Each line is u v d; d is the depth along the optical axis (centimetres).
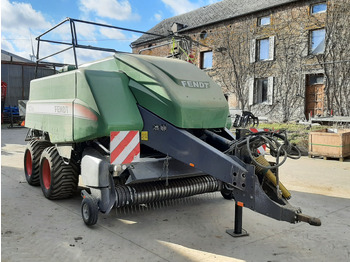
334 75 1498
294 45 1630
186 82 396
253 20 1794
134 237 353
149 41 2398
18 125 2025
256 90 1823
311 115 1608
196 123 382
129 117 379
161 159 406
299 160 904
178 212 441
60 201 475
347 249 335
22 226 375
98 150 404
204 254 316
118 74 402
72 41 418
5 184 573
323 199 520
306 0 1570
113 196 364
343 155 884
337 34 1475
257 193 321
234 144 354
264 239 356
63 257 301
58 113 441
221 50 1947
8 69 2184
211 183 445
